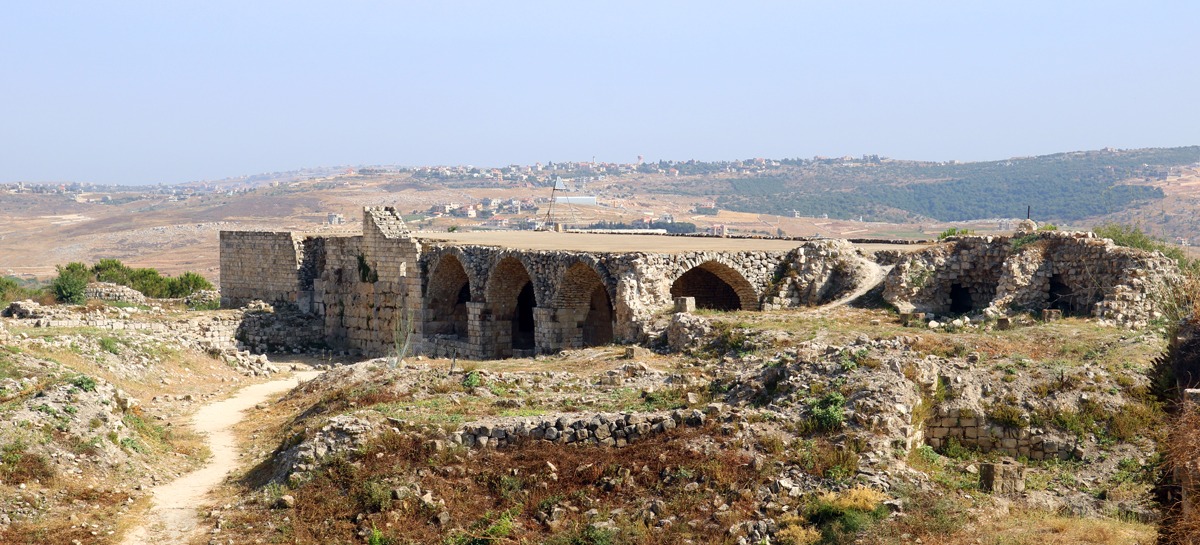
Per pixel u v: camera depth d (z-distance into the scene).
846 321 43.47
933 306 47.47
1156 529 22.31
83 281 74.94
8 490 26.73
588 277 53.12
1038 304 45.44
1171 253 53.06
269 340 63.91
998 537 22.69
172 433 36.00
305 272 67.88
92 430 30.62
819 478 25.58
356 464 27.91
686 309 46.47
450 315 62.47
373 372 41.09
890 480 25.45
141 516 27.14
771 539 23.75
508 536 24.64
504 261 56.59
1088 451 29.12
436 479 27.08
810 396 29.11
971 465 28.28
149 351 48.31
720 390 32.78
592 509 25.53
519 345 60.56
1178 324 28.08
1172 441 21.23
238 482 29.91
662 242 62.06
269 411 40.12
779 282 50.72
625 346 44.59
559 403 32.88
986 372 31.86
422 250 61.94
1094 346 35.47
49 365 39.53
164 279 94.00
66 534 25.41
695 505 25.05
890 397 28.33
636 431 28.23
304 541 25.17
